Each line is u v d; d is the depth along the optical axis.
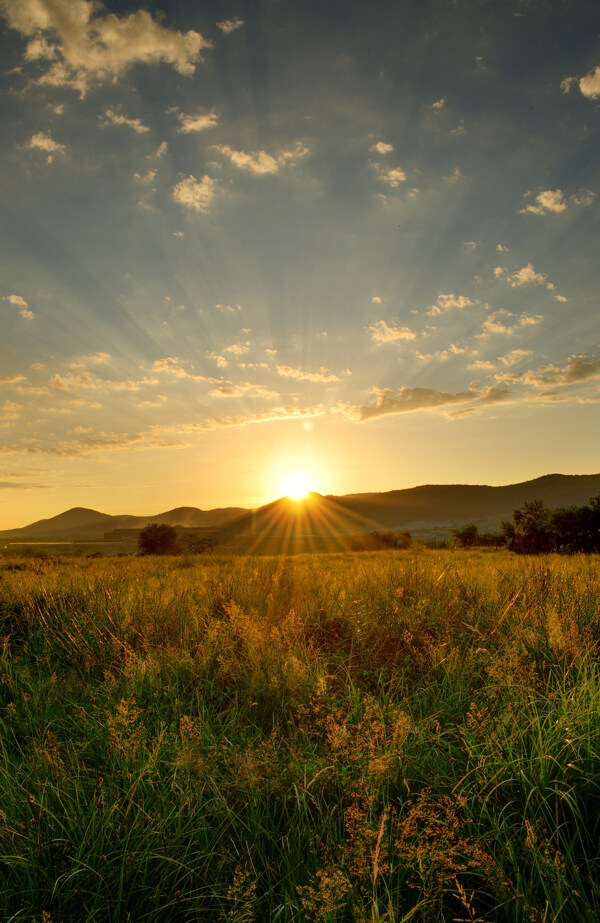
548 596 5.88
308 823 2.66
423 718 3.56
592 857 2.36
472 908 2.03
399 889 2.07
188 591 7.63
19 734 3.82
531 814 2.55
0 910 2.09
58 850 2.36
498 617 5.31
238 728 3.74
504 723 3.13
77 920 2.08
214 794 2.80
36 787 2.81
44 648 5.77
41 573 11.38
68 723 3.92
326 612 6.09
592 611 5.43
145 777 2.90
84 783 2.91
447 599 6.09
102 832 2.37
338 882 1.91
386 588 6.75
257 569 9.19
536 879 2.16
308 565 13.07
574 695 3.47
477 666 4.48
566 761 2.77
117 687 4.37
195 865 2.40
